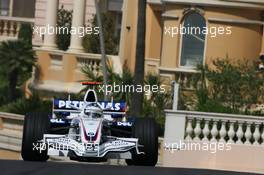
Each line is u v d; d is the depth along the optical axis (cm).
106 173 3422
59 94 7231
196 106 5406
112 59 7256
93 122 3522
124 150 3466
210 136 4891
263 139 4866
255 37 6412
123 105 3728
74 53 7244
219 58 6159
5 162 3650
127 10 7256
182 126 4878
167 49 6531
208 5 6372
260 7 6334
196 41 6450
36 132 3594
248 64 6084
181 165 4875
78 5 7375
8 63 7288
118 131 3659
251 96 5400
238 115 4875
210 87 5509
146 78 5847
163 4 6575
